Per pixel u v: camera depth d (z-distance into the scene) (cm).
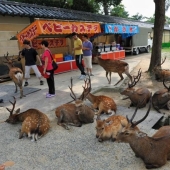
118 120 403
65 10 1393
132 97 541
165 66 1217
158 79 852
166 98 516
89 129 452
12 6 1036
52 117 515
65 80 898
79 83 833
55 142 405
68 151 374
